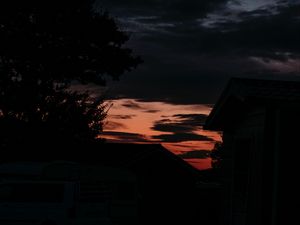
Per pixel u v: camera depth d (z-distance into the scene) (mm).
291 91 9141
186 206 33531
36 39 31938
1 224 16469
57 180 17078
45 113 31484
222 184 13062
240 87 9500
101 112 33125
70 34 32656
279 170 8781
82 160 32719
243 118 11164
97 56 33531
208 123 12953
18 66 31375
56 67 31891
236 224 11203
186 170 33906
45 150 31438
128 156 34688
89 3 33781
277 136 8844
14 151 30344
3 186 16672
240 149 11508
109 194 17469
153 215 33250
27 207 16484
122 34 34594
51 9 31766
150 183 33562
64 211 16484
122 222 23828
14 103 30516
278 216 8711
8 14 30891
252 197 9828
